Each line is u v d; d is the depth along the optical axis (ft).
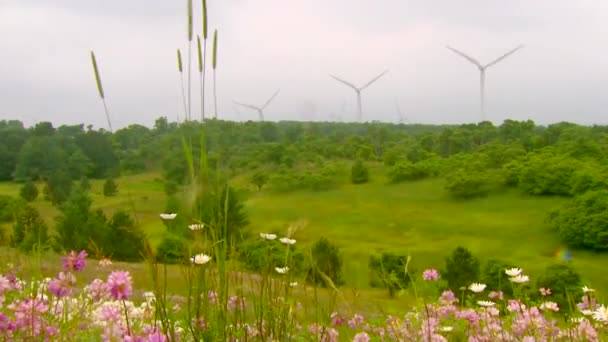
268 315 10.46
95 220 159.02
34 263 13.19
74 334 11.68
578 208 271.49
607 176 340.59
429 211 350.84
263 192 369.50
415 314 14.62
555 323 15.66
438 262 239.50
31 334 10.87
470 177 384.47
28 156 399.65
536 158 412.36
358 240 271.28
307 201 369.09
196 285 9.43
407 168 447.42
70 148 366.63
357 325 13.74
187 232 9.50
